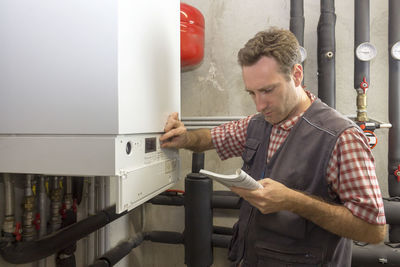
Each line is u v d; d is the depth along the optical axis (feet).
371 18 4.61
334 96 4.43
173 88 3.02
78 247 3.82
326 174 2.43
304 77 4.84
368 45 4.16
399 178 4.26
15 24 2.11
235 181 2.02
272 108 2.54
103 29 1.95
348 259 2.67
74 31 2.00
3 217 2.81
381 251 4.05
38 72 2.08
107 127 1.98
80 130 2.02
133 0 2.15
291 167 2.53
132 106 2.16
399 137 4.27
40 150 2.10
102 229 4.13
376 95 4.63
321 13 4.44
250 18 5.03
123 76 2.02
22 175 3.00
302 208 2.29
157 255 5.53
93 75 1.98
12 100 2.14
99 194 3.96
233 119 4.82
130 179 2.15
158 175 2.73
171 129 2.91
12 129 2.15
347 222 2.24
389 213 3.99
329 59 4.38
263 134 3.03
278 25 4.91
